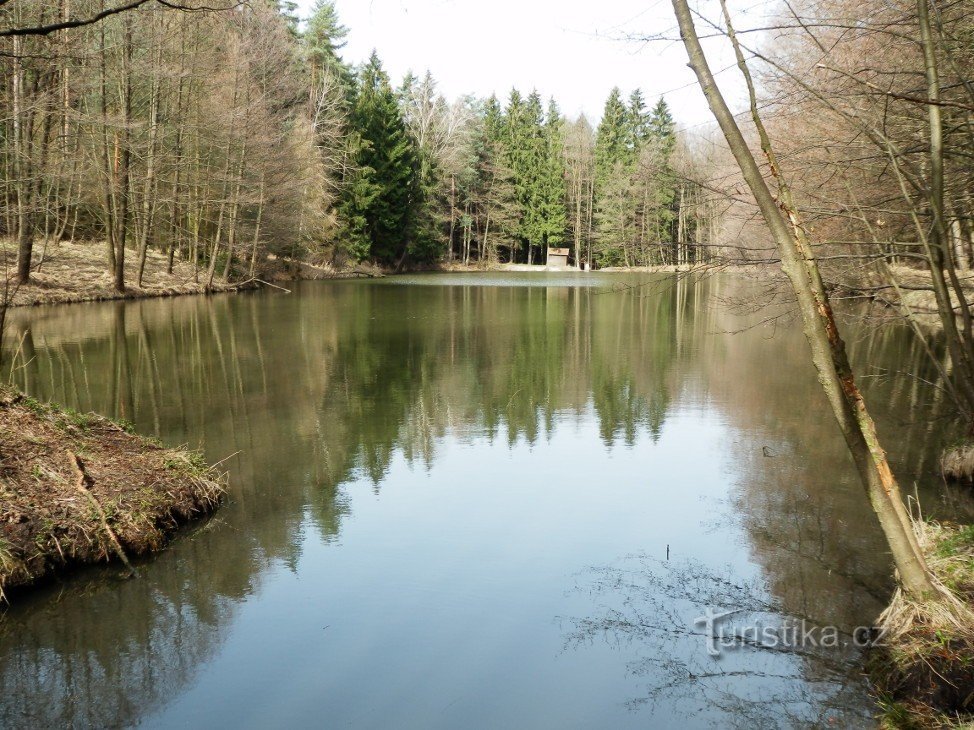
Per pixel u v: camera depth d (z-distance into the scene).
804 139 6.75
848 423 4.07
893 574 5.03
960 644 3.73
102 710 3.74
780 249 3.95
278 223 33.84
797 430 9.08
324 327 18.89
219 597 4.88
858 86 5.48
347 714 3.70
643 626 4.48
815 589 4.91
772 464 7.69
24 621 4.58
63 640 4.39
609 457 7.96
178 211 29.97
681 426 9.28
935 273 4.74
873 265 6.62
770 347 16.11
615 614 4.62
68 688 3.94
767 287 7.73
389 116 47.81
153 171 25.80
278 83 31.55
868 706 3.66
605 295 31.39
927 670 3.66
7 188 19.09
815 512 6.33
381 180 47.56
